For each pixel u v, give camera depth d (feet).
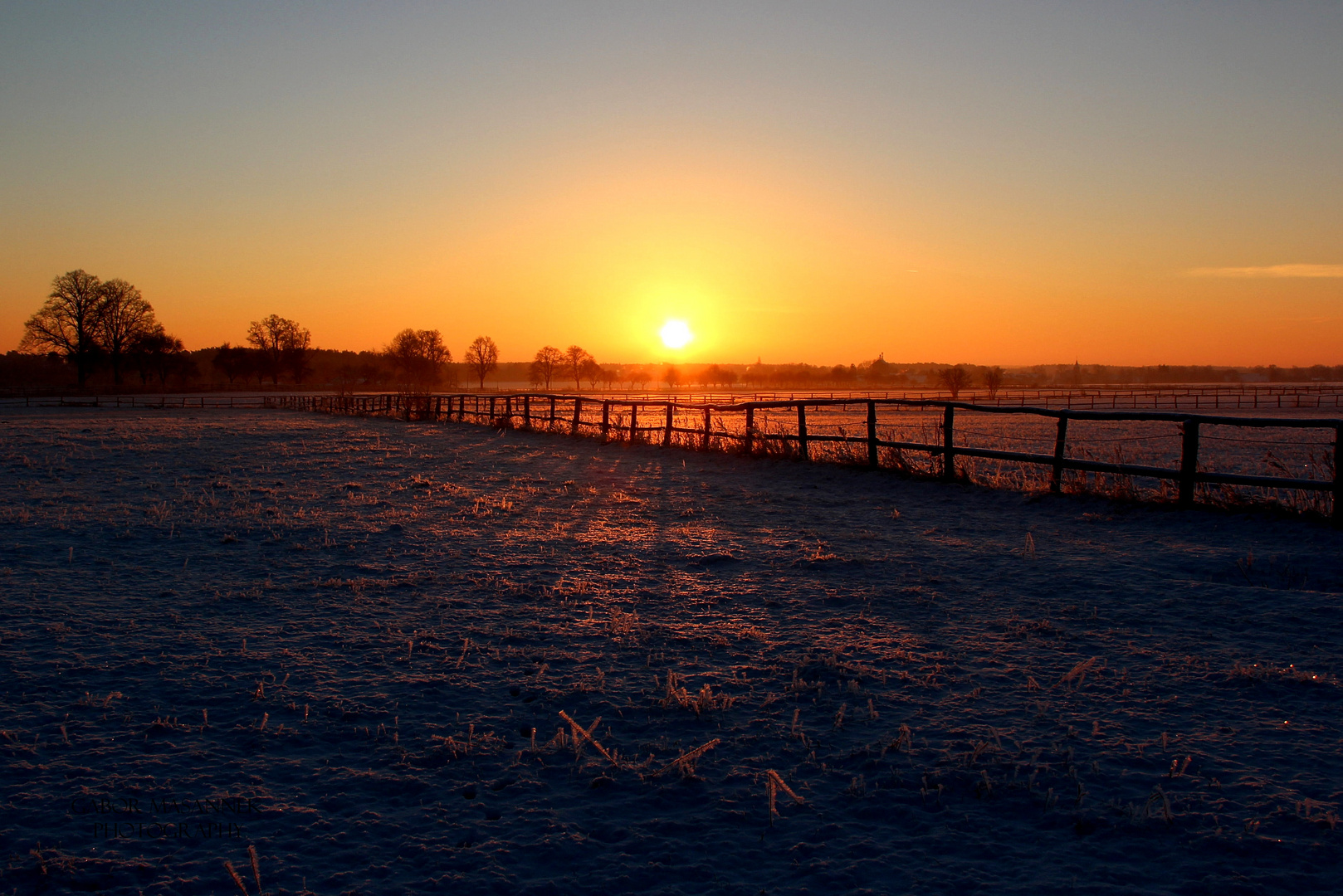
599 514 36.14
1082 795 11.51
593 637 18.89
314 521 33.86
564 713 12.92
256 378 415.64
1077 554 26.68
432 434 87.97
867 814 11.25
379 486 45.44
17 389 280.31
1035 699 15.08
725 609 21.17
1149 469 33.58
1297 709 14.53
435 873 10.00
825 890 9.61
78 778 12.21
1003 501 37.09
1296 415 151.02
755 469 50.85
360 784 12.15
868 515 35.19
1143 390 336.70
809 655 17.44
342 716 14.49
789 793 11.54
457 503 39.45
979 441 77.71
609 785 12.10
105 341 288.10
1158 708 14.65
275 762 12.85
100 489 43.83
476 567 26.02
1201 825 10.81
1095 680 15.93
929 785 11.98
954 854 10.34
